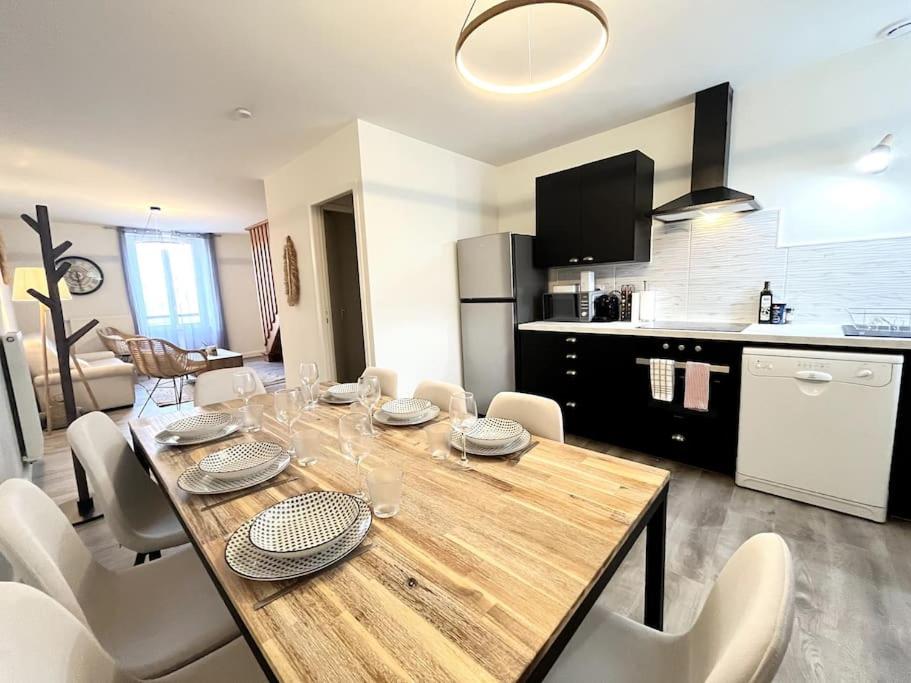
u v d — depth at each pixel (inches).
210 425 62.1
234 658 35.1
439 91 97.9
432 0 67.2
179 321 279.6
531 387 131.9
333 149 122.9
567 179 126.5
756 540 27.6
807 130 94.2
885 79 84.6
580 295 126.2
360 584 28.0
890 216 86.4
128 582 45.2
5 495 32.9
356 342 189.8
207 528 36.1
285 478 45.6
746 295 106.2
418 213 131.6
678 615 57.4
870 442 74.4
